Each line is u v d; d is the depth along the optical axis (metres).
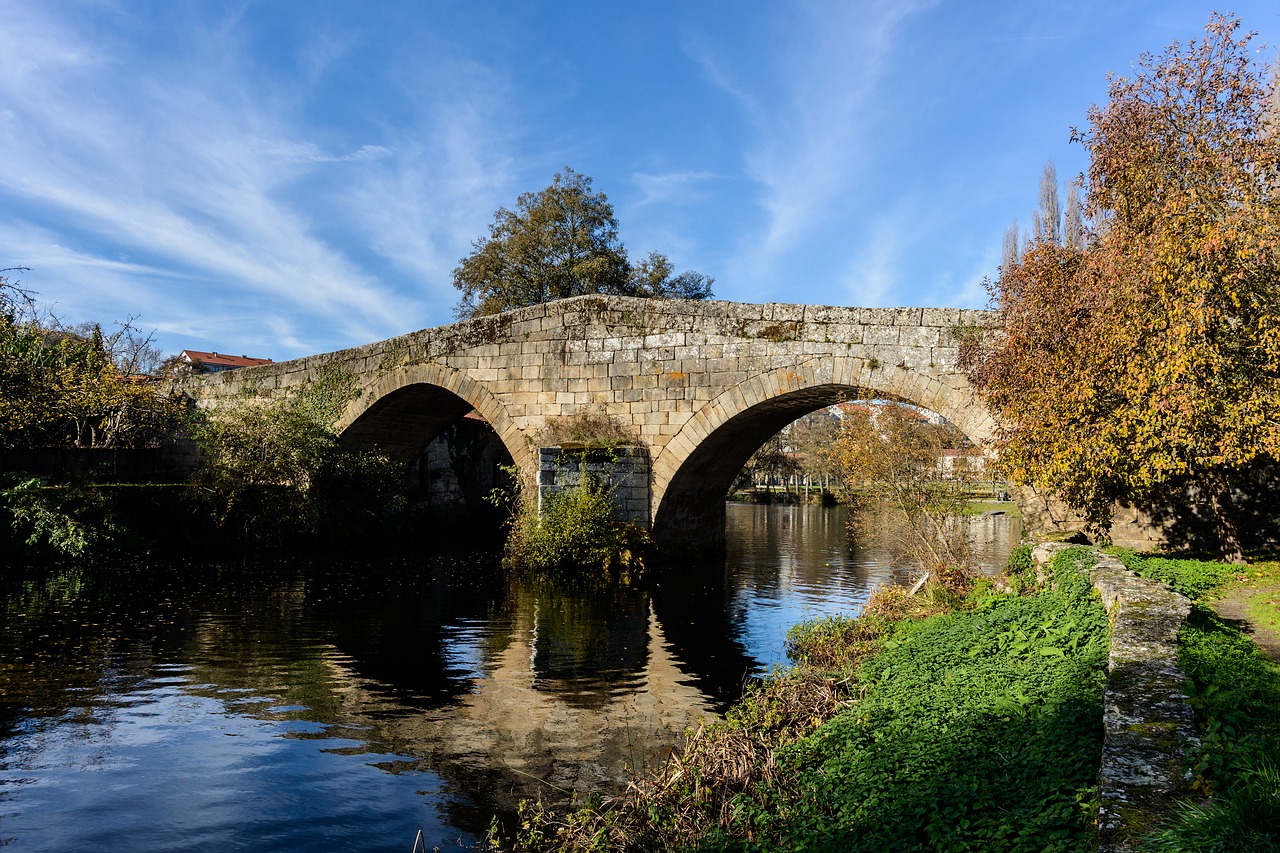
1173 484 13.09
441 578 18.34
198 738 7.89
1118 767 4.01
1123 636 6.21
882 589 13.61
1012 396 13.20
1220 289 10.27
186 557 20.28
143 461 25.38
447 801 6.52
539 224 35.81
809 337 17.47
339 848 5.75
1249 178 10.68
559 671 10.50
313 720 8.45
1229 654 6.27
